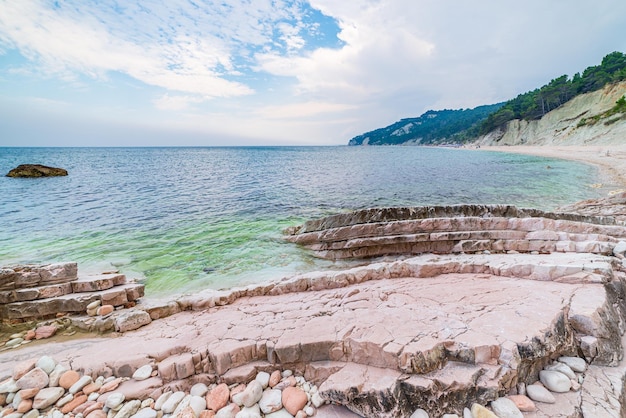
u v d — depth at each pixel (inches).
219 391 122.6
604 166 1135.0
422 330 134.6
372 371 119.0
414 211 388.2
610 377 123.0
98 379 132.1
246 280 302.4
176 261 355.3
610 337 137.9
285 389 121.8
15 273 213.0
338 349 129.6
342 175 1262.3
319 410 113.7
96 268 329.1
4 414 115.3
